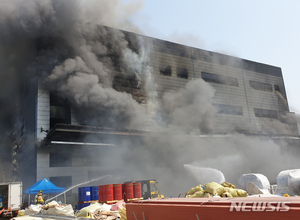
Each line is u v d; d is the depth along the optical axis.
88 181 24.31
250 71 43.03
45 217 9.29
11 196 16.36
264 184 15.93
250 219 2.93
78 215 10.54
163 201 4.41
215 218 3.29
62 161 23.97
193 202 3.79
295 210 2.56
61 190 17.34
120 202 11.03
